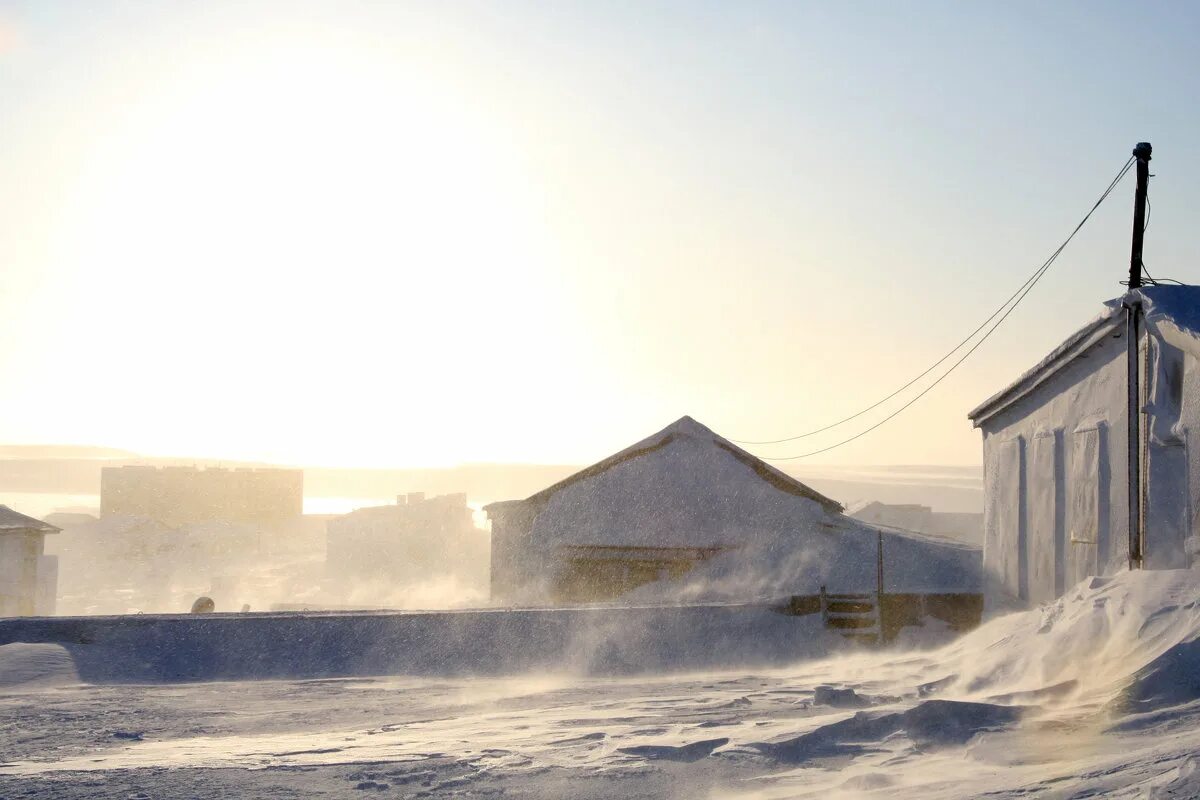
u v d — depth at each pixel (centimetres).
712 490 3194
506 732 877
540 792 618
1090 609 1045
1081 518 1730
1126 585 1073
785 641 2052
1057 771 574
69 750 905
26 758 857
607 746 756
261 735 982
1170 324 1398
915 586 2791
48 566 4378
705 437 3222
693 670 1769
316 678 1648
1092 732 687
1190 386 1398
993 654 1102
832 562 3012
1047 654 995
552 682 1538
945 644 2173
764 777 643
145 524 10725
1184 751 551
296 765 723
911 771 627
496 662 1792
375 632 1870
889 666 1281
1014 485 2031
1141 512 1511
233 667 1722
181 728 1048
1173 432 1427
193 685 1542
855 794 575
